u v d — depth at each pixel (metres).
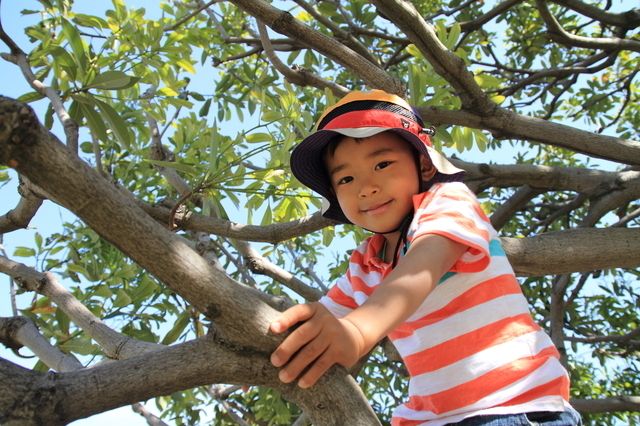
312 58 4.81
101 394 1.30
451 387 1.71
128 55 3.44
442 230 1.59
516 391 1.65
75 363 2.07
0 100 1.08
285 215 3.16
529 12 5.43
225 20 4.93
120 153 4.20
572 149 3.34
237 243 3.77
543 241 2.67
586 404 4.46
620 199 3.77
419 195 1.82
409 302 1.45
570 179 3.89
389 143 1.90
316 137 1.92
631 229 2.73
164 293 4.43
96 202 1.17
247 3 2.89
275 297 2.92
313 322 1.32
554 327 4.14
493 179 3.79
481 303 1.74
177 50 3.53
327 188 2.16
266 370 1.34
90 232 4.06
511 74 5.55
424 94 3.14
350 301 2.06
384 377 5.62
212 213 3.14
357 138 1.90
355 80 5.38
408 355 1.82
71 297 2.50
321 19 3.71
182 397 4.74
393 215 1.88
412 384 1.83
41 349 2.11
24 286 2.59
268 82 4.16
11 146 1.08
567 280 4.11
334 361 1.33
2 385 1.25
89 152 4.16
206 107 4.28
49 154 1.12
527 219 5.70
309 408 1.36
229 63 4.91
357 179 1.89
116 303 3.46
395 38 4.15
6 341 2.17
